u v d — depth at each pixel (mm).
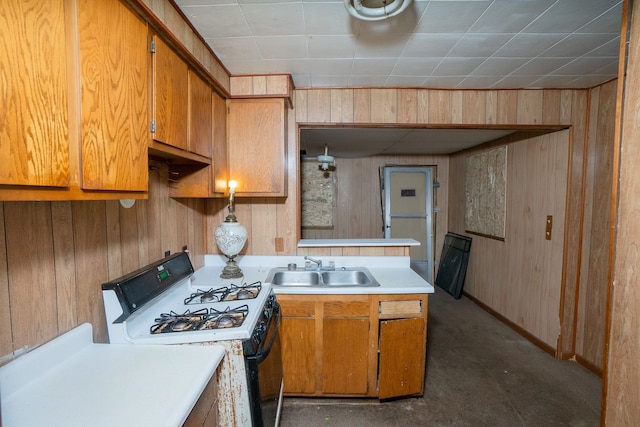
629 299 1074
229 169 2207
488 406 2041
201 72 1690
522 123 2477
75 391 913
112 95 967
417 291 1996
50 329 1072
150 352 1156
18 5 671
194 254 2305
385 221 4676
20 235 969
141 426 768
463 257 4199
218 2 1376
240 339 1248
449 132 3086
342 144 3775
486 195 3709
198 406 993
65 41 804
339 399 2111
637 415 1050
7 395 885
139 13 1114
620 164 1105
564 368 2479
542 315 2799
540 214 2830
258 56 1908
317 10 1450
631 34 1060
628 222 1076
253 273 2305
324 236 4773
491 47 1808
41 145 729
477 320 3441
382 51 1855
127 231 1508
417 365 2053
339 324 2010
